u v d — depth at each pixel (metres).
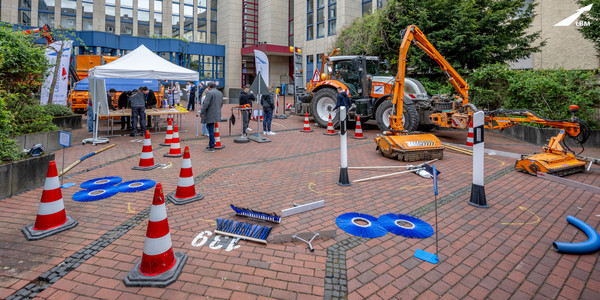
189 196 4.56
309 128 12.23
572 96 9.88
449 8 13.86
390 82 11.31
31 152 5.20
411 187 5.35
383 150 7.70
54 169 3.56
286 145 9.44
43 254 3.04
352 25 18.36
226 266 2.89
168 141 8.98
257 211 3.90
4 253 3.04
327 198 4.76
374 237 3.50
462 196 4.90
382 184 5.52
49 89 11.94
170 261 2.75
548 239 3.50
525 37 13.94
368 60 12.86
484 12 13.94
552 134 9.78
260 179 5.76
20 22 29.12
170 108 12.81
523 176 6.11
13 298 2.41
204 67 35.94
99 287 2.56
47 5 30.14
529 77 11.23
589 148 9.59
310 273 2.81
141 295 2.47
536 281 2.73
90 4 31.70
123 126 11.80
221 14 37.00
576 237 3.54
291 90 26.97
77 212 4.07
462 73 13.50
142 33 34.38
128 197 4.66
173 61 33.22
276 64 35.78
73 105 15.02
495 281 2.72
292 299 2.45
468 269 2.89
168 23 35.47
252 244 3.32
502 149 9.23
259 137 10.02
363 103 11.77
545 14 15.87
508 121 7.68
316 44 31.14
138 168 6.30
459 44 13.20
